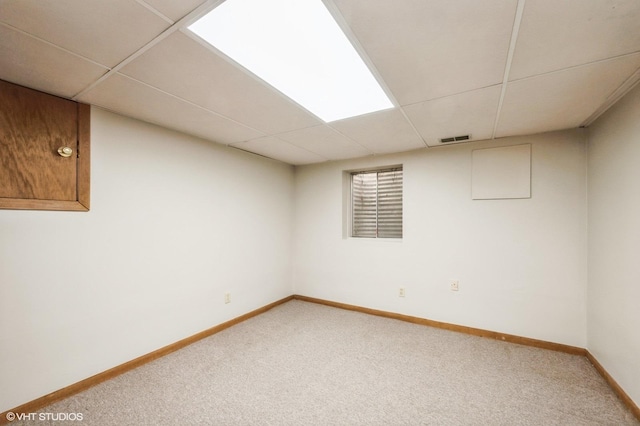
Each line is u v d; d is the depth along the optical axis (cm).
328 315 362
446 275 318
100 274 215
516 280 283
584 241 256
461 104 205
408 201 343
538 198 275
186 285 279
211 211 306
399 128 258
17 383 175
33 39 131
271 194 394
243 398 194
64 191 197
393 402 190
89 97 195
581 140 258
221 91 186
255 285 364
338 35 131
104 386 207
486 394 199
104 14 115
